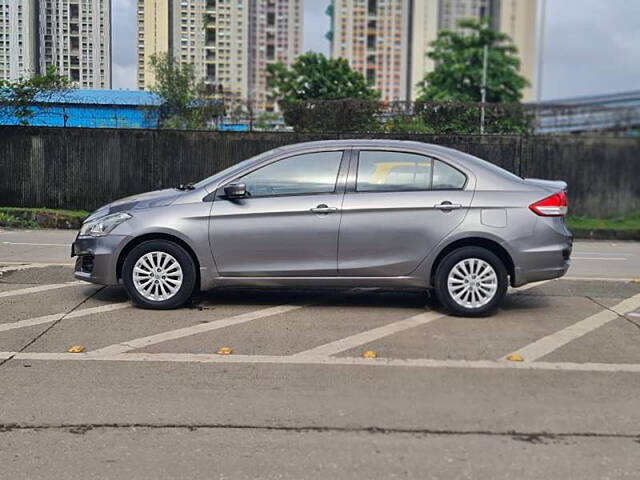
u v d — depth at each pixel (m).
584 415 4.65
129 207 7.19
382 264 6.95
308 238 6.94
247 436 4.29
